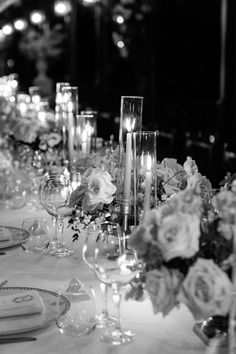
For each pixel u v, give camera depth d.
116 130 6.99
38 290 2.11
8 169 4.20
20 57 18.14
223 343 1.74
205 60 12.48
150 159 2.29
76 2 17.02
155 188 2.33
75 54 16.77
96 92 13.62
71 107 3.81
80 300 1.93
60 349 1.74
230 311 1.60
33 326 1.81
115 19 13.85
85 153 3.61
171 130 5.94
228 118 7.84
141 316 1.97
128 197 2.39
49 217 3.27
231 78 7.96
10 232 2.77
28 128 4.12
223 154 4.62
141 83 13.50
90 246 1.75
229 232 1.63
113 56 15.63
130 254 1.73
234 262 1.59
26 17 17.80
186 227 1.58
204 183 2.39
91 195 2.40
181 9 12.37
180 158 5.30
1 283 2.21
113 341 1.77
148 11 13.09
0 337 1.78
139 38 13.34
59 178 2.58
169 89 12.91
